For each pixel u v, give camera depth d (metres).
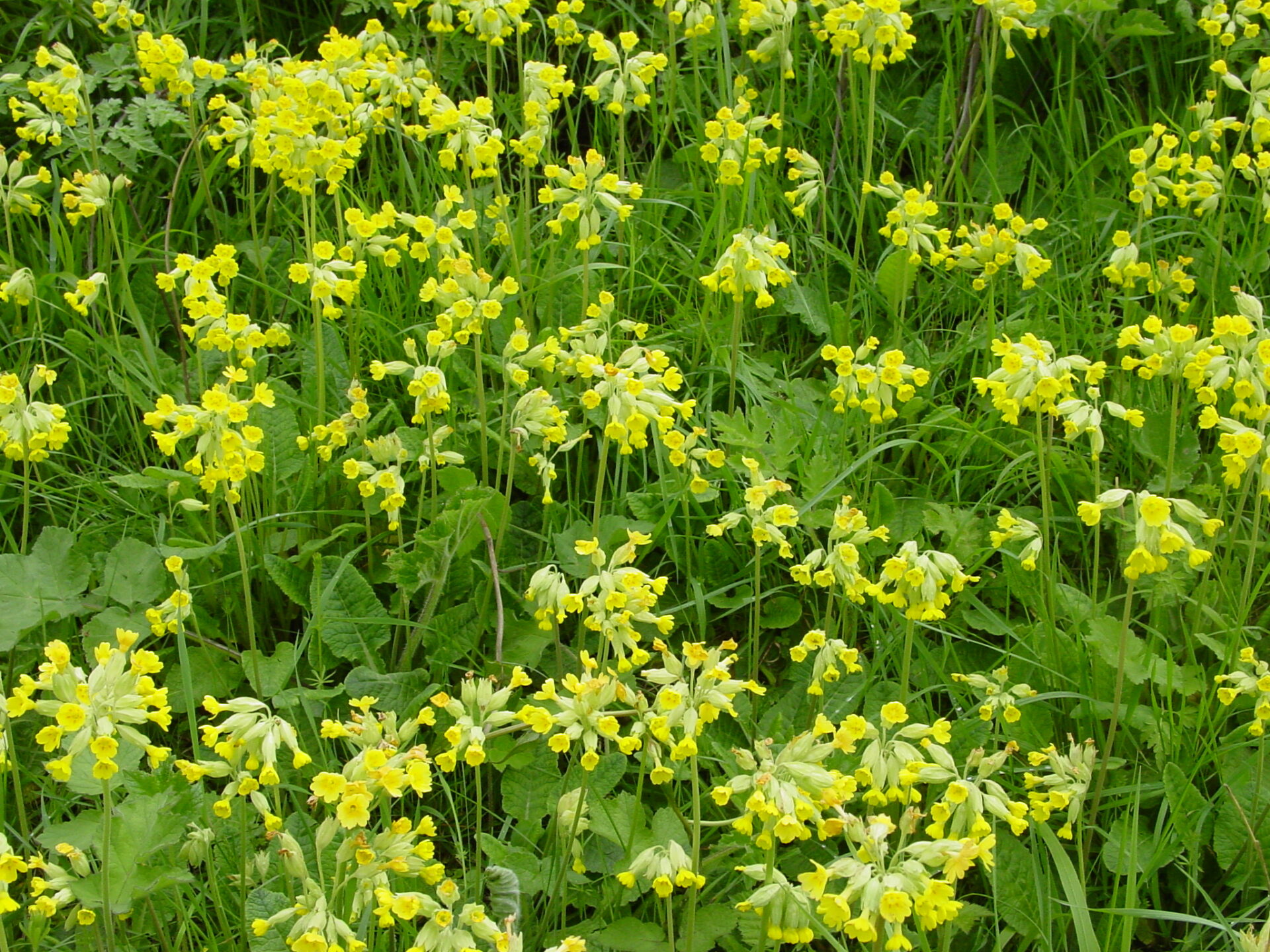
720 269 3.69
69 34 5.08
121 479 3.59
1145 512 2.66
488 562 3.54
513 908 2.70
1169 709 3.12
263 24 5.38
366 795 2.14
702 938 2.68
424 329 4.12
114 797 2.86
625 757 2.99
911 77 5.40
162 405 2.86
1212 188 4.16
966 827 2.36
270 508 3.67
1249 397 3.12
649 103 5.21
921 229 4.02
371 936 2.53
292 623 3.62
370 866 2.22
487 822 3.13
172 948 2.73
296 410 3.99
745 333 4.48
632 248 4.30
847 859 2.16
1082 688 3.27
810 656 3.38
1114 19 5.21
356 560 3.70
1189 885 3.03
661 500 3.69
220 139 4.10
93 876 2.44
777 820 2.24
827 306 4.45
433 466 3.45
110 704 2.21
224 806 2.36
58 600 3.37
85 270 4.59
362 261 3.64
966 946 2.92
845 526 3.05
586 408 3.02
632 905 2.94
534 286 4.28
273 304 4.49
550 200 3.71
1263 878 3.01
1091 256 4.64
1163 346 3.34
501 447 3.49
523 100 4.74
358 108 4.11
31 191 4.64
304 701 3.16
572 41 4.76
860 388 3.58
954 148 5.04
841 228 4.92
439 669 3.31
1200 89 5.23
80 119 4.70
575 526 3.54
